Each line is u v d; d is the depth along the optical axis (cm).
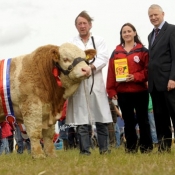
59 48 821
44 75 815
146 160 692
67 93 829
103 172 558
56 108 835
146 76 866
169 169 564
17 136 1133
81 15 849
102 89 848
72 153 958
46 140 855
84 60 809
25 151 1209
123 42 898
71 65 799
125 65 852
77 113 829
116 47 895
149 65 834
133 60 866
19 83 809
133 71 866
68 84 821
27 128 813
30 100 806
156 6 840
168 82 806
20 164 715
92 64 838
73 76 802
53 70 816
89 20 855
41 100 811
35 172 600
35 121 808
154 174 536
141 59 870
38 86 809
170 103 812
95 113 841
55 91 827
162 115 841
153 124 1173
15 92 812
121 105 883
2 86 816
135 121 890
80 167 604
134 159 703
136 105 880
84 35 860
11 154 1017
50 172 585
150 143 885
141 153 848
